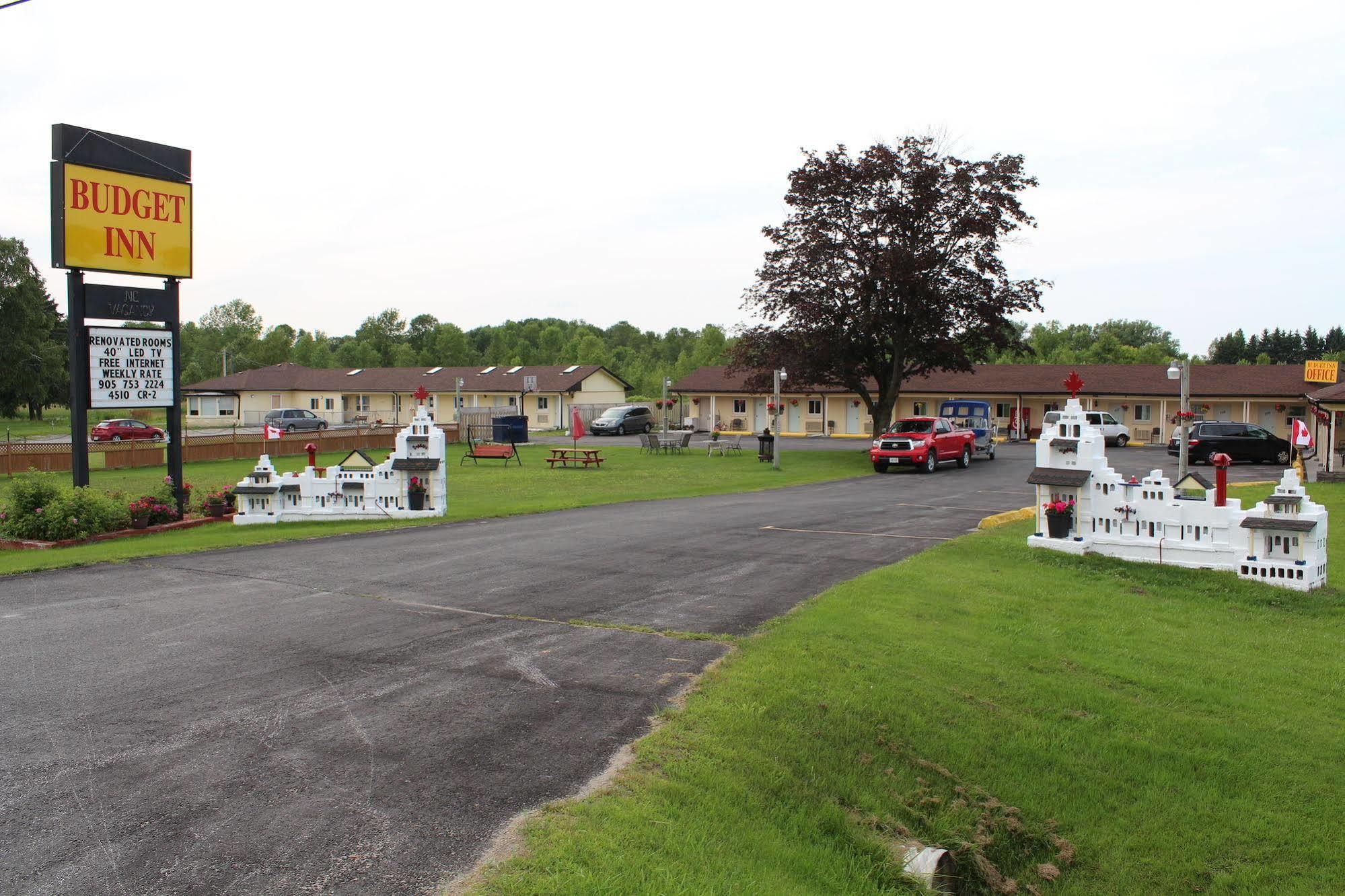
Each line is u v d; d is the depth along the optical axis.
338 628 9.01
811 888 5.09
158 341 18.11
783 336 36.47
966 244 35.56
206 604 10.02
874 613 9.83
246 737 6.17
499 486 26.33
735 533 15.73
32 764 5.68
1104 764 7.26
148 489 25.03
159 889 4.30
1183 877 6.20
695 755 6.11
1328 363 40.88
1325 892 6.06
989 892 5.85
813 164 35.78
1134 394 47.53
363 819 5.04
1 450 31.16
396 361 106.06
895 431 32.66
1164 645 9.78
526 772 5.71
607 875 4.60
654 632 8.96
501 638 8.66
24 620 9.24
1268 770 7.33
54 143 16.59
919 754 6.93
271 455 38.66
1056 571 12.61
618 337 153.25
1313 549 11.97
